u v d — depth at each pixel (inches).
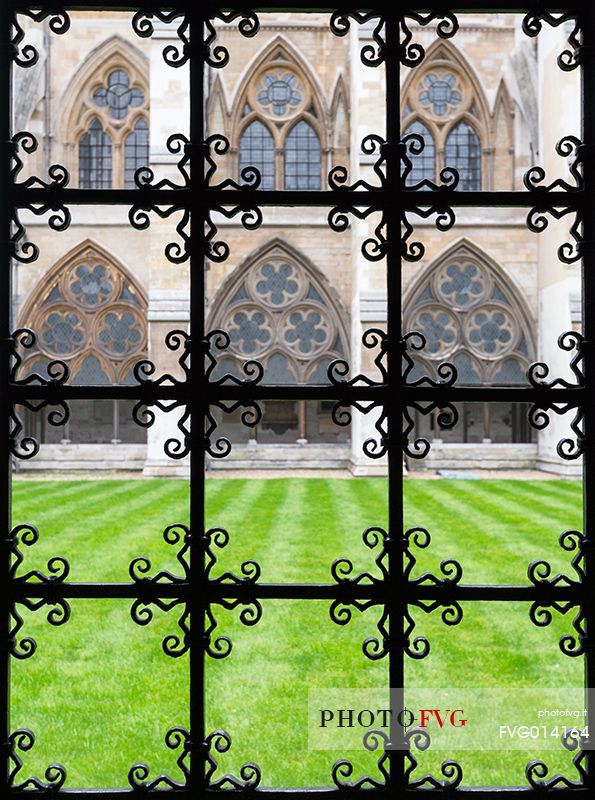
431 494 521.7
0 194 98.0
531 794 93.6
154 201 97.6
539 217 99.1
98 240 760.3
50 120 774.5
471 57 780.0
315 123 784.3
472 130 789.2
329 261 766.5
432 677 180.4
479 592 94.7
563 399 96.5
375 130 684.1
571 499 491.5
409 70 779.4
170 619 231.9
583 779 94.6
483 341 762.8
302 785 131.7
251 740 149.2
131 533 355.3
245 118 784.3
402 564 95.3
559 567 281.3
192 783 93.0
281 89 786.8
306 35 782.5
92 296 766.5
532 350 758.5
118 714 162.1
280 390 95.7
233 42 781.3
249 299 765.9
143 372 96.3
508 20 780.0
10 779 93.5
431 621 226.7
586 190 98.6
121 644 207.8
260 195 97.5
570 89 660.1
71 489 556.7
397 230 98.0
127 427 977.5
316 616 230.4
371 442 96.9
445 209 98.3
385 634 94.5
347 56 777.6
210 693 171.9
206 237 97.9
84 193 97.7
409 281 758.5
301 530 363.3
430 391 96.4
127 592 94.2
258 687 174.7
